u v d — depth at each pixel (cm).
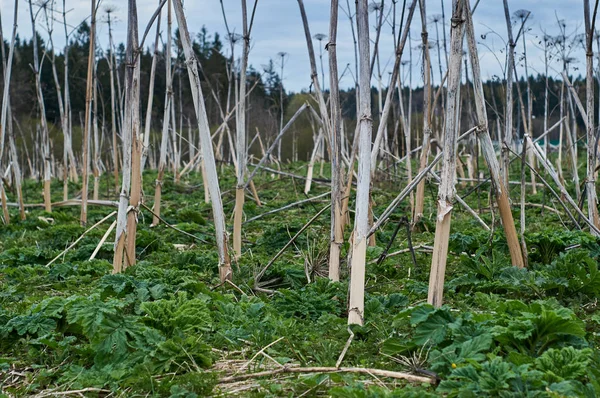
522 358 363
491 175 590
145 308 457
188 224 966
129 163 660
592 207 759
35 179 2319
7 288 634
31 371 428
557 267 570
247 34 746
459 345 384
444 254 480
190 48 604
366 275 652
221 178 1781
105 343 417
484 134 582
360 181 466
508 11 789
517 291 562
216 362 427
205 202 1297
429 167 498
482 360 367
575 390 326
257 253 804
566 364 352
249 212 1165
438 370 376
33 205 1263
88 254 796
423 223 894
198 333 461
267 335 452
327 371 391
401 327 455
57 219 1126
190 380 379
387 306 529
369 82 467
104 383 392
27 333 462
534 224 910
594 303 535
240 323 486
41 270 723
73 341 454
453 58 478
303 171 2011
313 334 460
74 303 452
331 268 589
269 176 1784
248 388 383
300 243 813
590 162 757
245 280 635
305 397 367
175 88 2558
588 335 440
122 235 655
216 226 614
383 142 1273
